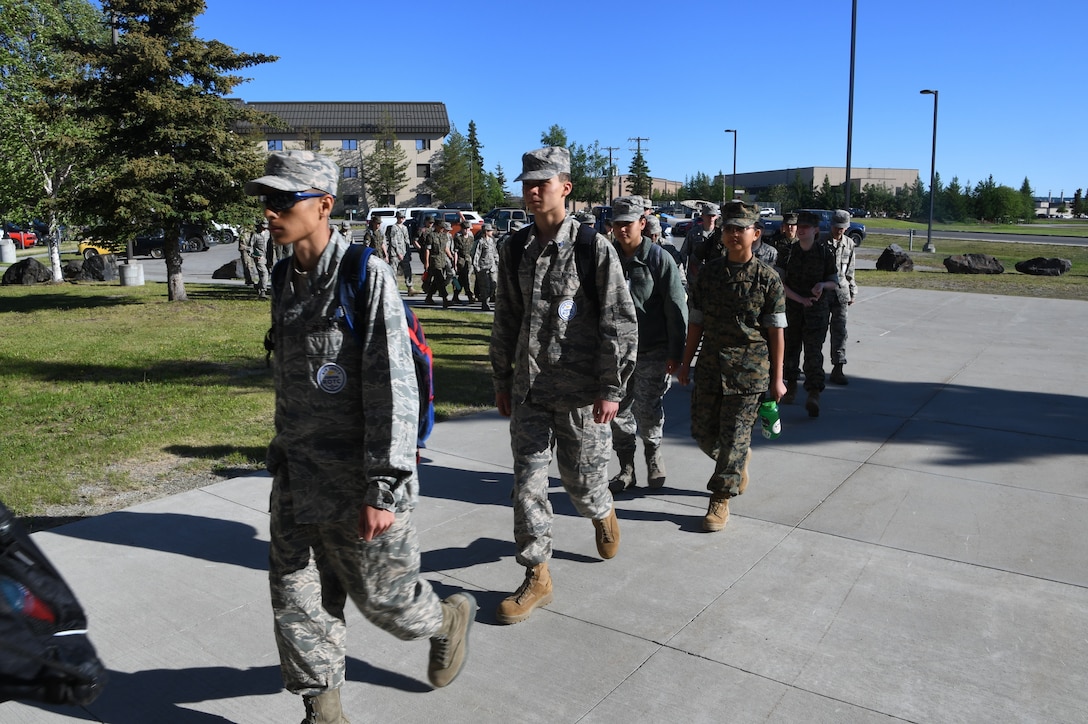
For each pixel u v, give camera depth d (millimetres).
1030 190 104125
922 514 4750
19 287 20031
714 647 3350
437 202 76438
